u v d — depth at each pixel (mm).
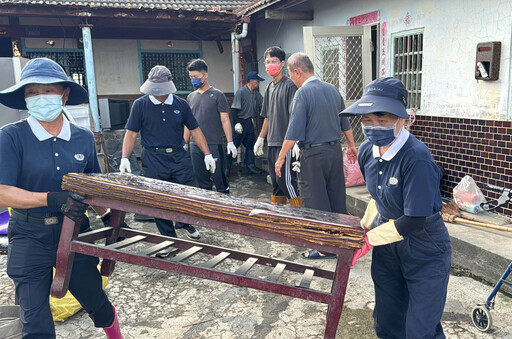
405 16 5715
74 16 7688
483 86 4613
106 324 2482
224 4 9773
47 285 2189
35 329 2105
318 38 6457
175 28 10492
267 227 1713
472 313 2916
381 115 1940
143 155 4301
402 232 1962
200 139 4574
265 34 10258
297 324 3037
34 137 2180
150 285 3719
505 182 4426
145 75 10969
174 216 1816
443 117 5191
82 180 1892
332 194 4094
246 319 3121
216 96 5629
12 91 2045
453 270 3879
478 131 4711
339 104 4066
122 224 2465
